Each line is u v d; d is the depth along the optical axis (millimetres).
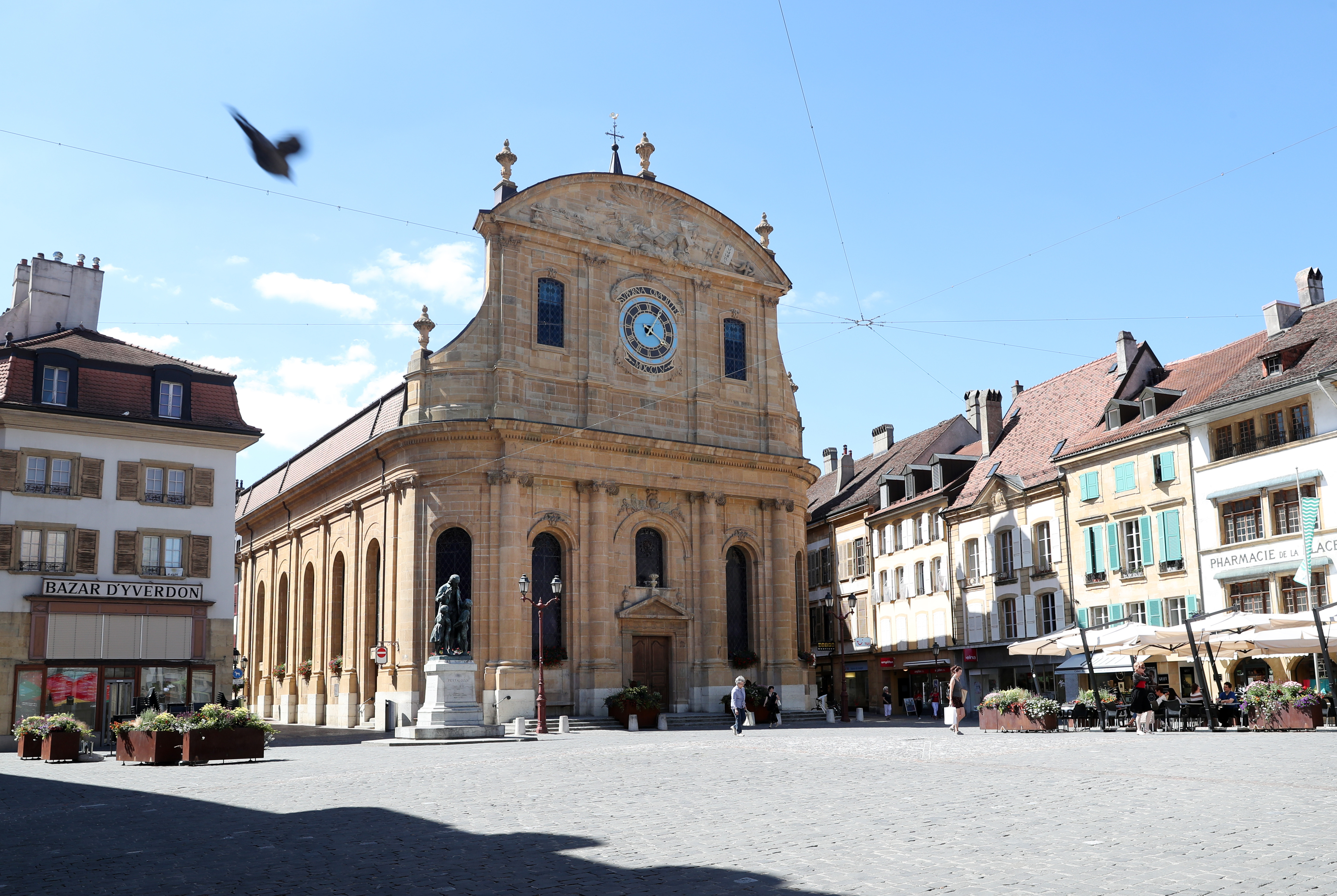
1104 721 32719
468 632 37844
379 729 44531
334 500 53219
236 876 10375
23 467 38812
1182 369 50031
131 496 40625
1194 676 42469
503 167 48562
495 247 47000
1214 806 13164
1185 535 43281
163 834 13391
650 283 50281
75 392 40062
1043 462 52625
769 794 16062
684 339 50812
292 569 58812
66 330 45375
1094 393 53812
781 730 39812
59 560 39000
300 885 9867
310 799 16969
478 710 36906
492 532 44250
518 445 44906
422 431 44781
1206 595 42188
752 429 51969
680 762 22750
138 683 39531
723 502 49844
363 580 49156
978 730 35312
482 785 18609
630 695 43719
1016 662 51906
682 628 48312
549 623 45531
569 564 46000
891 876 9430
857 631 66062
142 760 25656
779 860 10367
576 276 48531
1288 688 29594
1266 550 39750
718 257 52500
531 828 13000
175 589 40688
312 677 54156
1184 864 9586
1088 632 34969
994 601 53750
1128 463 46156
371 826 13625
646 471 47969
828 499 73250
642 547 48562
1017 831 11711
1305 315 43969
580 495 46531
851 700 66812
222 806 16297
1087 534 48125
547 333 47625
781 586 50688
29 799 18438
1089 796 14602
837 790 16422
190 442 42000
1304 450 38656
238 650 67062
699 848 11188
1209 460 42406
